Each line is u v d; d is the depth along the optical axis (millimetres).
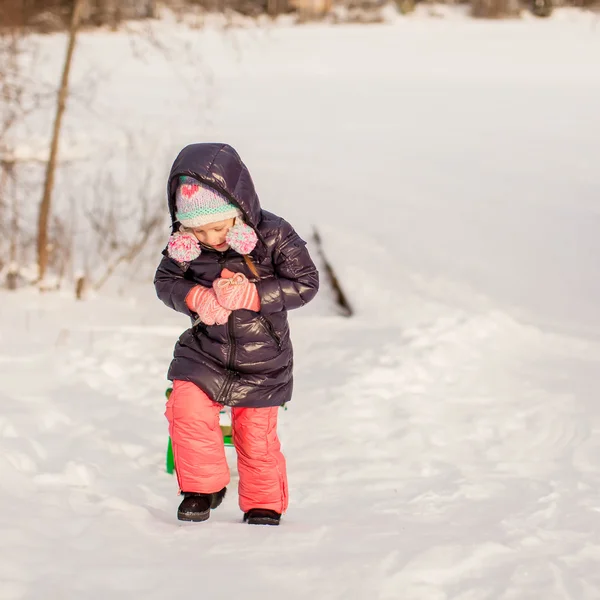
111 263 10312
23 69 9031
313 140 18250
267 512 3975
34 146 10328
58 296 8836
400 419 5656
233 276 3723
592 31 35375
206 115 20391
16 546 3309
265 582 3137
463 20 40406
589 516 4145
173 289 3842
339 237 11516
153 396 5906
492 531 3857
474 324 7551
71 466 4328
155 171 14133
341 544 3594
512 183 14727
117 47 24219
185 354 3922
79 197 12305
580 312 9367
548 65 28750
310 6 39406
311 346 7309
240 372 3887
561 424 5605
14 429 4805
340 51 31391
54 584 3020
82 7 8969
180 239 3697
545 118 20312
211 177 3594
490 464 5000
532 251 11352
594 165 15938
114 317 8078
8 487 3971
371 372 6438
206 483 3863
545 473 4863
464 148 17453
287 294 3775
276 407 4008
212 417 3904
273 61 28875
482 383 6441
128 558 3318
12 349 6625
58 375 6094
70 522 3641
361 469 4875
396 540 3662
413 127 19578
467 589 3215
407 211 13141
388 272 10180
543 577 3346
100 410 5484
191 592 3021
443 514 4215
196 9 10703
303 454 5105
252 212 3697
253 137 18375
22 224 10359
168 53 9914
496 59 30031
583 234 12023
